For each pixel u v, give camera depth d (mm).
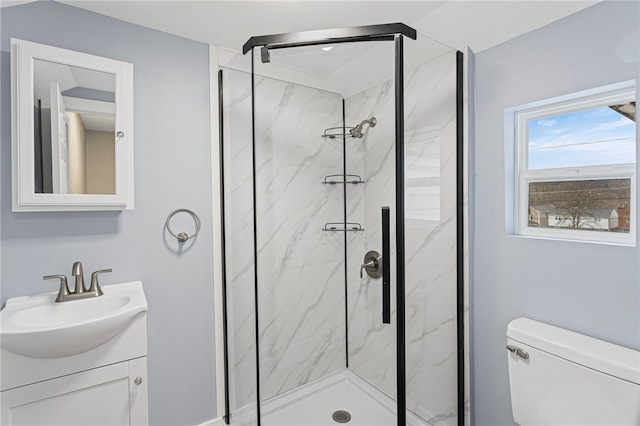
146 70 1667
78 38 1497
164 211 1729
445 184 1668
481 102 1677
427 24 1741
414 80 1499
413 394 1593
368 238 1759
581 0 1284
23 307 1328
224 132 1863
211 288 1884
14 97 1299
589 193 1417
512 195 1629
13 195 1312
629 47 1176
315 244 1987
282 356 1881
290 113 1755
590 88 1279
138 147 1648
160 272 1723
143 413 1416
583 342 1258
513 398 1419
